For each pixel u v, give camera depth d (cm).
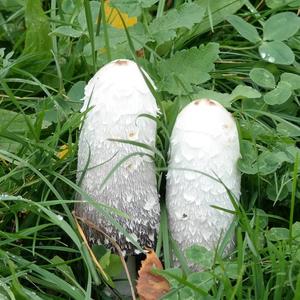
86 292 32
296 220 40
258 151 41
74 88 44
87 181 35
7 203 38
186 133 35
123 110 35
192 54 43
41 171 39
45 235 38
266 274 35
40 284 35
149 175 35
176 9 45
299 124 45
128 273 34
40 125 39
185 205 35
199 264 34
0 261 34
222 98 43
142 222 35
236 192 36
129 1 45
